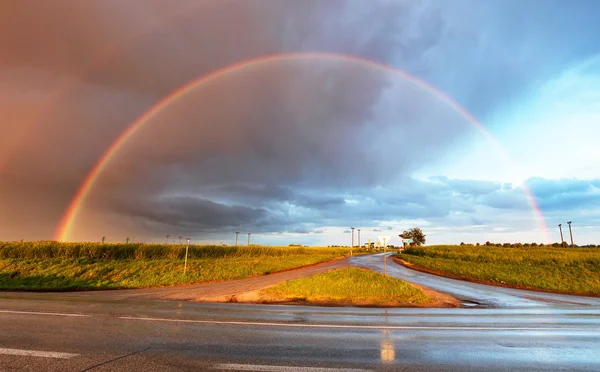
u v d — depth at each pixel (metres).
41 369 5.03
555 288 20.08
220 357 5.78
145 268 24.86
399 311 11.38
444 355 6.20
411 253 70.69
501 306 13.41
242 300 13.35
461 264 36.12
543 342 7.35
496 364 5.72
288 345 6.65
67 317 9.17
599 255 38.56
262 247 52.91
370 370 5.29
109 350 6.06
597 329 8.91
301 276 24.48
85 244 31.14
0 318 8.96
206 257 41.19
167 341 6.77
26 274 21.14
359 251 99.81
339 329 8.21
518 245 103.31
